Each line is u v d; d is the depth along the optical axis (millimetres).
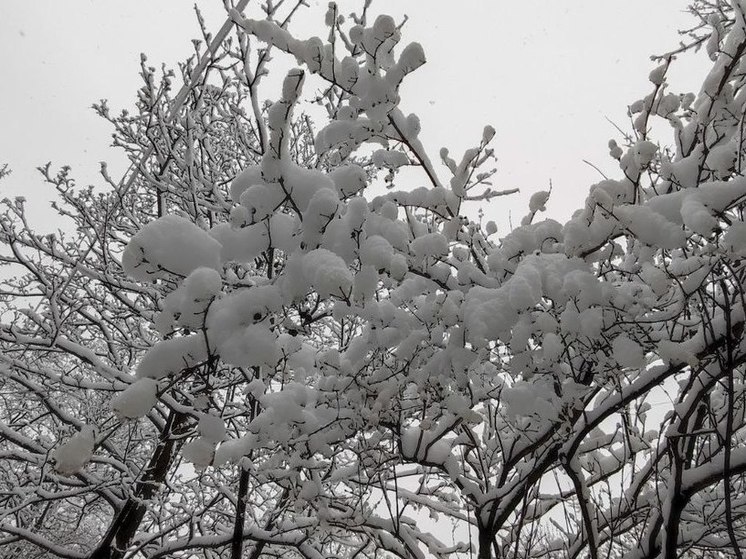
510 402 2773
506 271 2816
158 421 5555
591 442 3709
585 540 3291
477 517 3375
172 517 5363
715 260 2107
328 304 4609
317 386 3240
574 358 3010
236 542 3943
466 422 3277
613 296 2381
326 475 3812
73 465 1731
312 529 4160
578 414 2885
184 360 2105
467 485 3412
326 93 2990
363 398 3025
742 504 3273
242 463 3236
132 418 1928
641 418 3281
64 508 7895
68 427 5777
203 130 5418
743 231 1976
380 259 2213
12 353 6125
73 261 5582
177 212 6391
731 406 2227
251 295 2127
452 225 2920
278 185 2299
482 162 3039
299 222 2398
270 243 2369
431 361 2912
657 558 3189
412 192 2898
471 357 2779
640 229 2131
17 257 5414
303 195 2291
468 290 2873
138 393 1919
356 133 2818
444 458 3455
